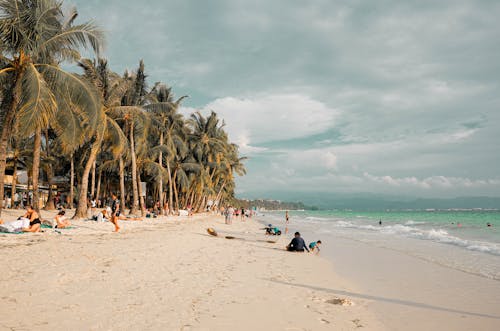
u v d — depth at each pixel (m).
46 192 43.03
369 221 54.00
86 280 6.71
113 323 4.64
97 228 17.06
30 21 14.16
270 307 6.03
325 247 17.77
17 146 30.72
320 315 5.81
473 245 18.72
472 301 7.31
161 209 36.47
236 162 68.75
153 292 6.31
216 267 9.34
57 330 4.25
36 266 7.43
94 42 16.30
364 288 8.35
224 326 4.89
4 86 15.05
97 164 42.38
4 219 19.36
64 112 16.38
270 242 18.03
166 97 37.12
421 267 11.70
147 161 35.06
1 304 5.00
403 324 5.70
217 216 57.91
